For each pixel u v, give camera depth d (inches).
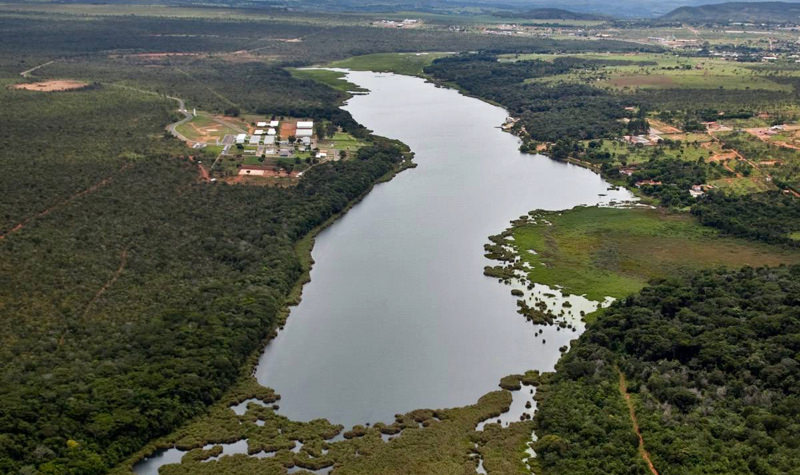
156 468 5969.5
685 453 5733.3
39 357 6771.7
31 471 5482.3
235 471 5900.6
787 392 6343.5
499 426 6545.3
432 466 5994.1
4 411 5920.3
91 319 7500.0
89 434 6008.9
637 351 7347.4
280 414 6722.4
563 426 6353.3
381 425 6560.0
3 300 7465.6
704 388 6628.9
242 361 7440.9
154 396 6496.1
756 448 5698.8
